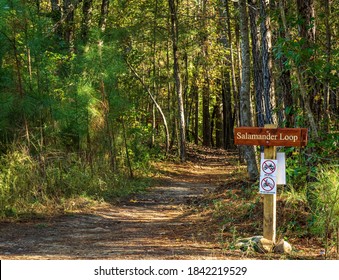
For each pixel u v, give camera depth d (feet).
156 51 109.50
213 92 145.69
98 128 60.54
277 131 27.66
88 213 44.68
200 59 117.60
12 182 44.29
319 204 30.60
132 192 60.64
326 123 33.53
